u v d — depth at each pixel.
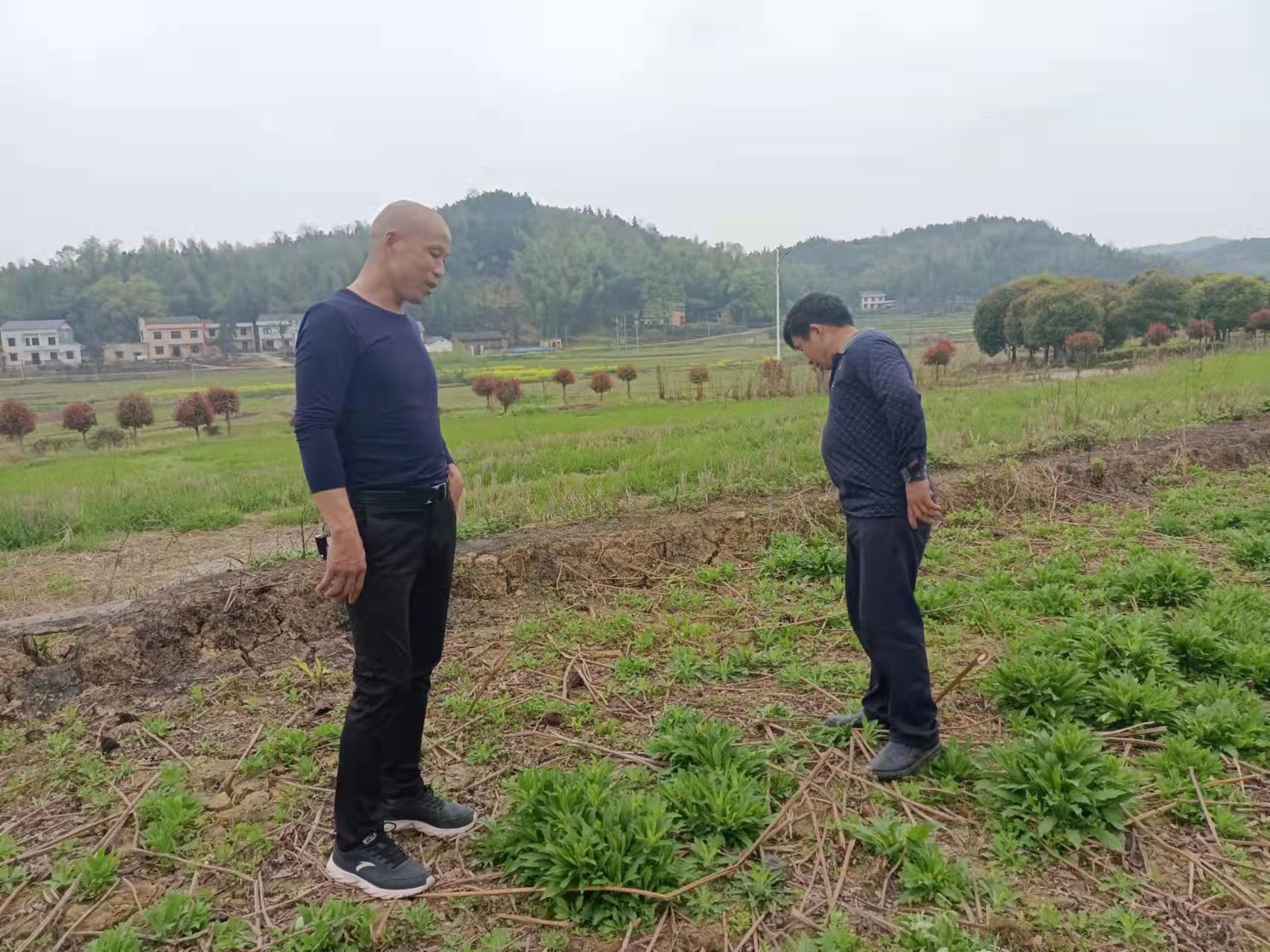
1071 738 3.25
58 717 4.37
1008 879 2.85
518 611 5.90
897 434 3.31
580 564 6.60
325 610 5.62
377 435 2.76
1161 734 3.74
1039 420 12.55
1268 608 5.03
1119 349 40.06
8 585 7.72
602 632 5.33
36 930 2.74
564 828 2.89
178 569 8.20
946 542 7.25
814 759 3.66
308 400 2.64
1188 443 10.63
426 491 2.86
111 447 25.91
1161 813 3.18
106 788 3.64
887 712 3.79
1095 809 3.04
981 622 5.24
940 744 3.57
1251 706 3.83
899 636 3.45
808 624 5.41
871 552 3.47
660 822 2.94
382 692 2.81
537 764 3.71
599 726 4.01
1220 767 3.40
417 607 3.05
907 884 2.79
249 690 4.67
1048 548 6.95
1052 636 4.66
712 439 14.19
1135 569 5.58
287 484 12.76
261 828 3.27
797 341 3.68
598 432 17.23
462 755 3.84
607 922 2.68
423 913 2.71
